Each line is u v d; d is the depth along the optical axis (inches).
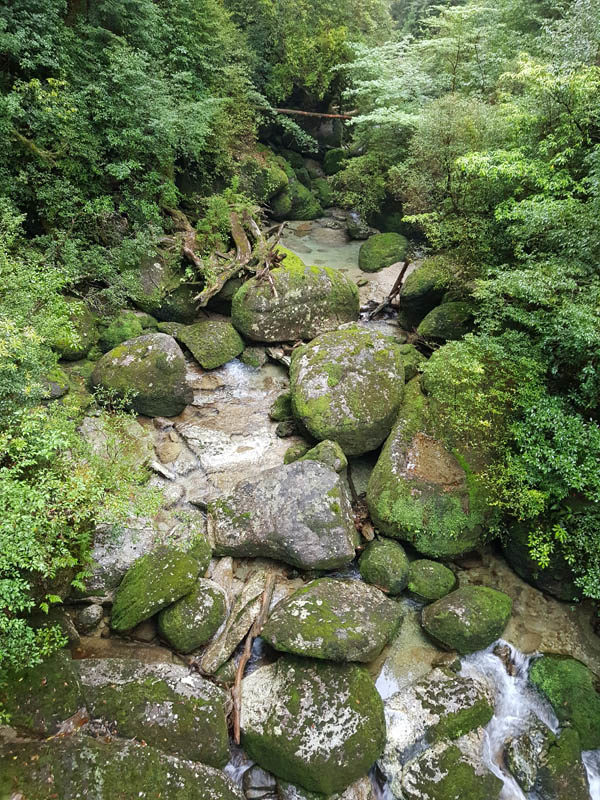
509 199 245.9
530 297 204.7
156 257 345.7
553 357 208.2
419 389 263.7
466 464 225.1
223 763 153.0
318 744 154.1
